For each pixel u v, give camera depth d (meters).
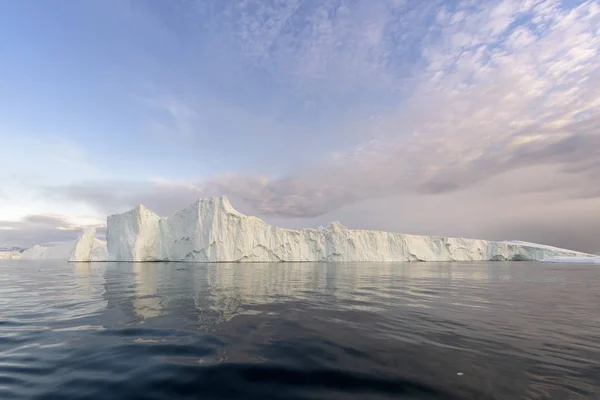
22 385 4.18
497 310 9.78
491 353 5.56
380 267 38.69
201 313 8.69
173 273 24.22
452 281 20.28
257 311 9.05
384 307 10.03
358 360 5.15
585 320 8.40
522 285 18.14
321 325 7.43
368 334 6.70
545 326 7.64
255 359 5.13
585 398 3.93
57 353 5.37
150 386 4.18
